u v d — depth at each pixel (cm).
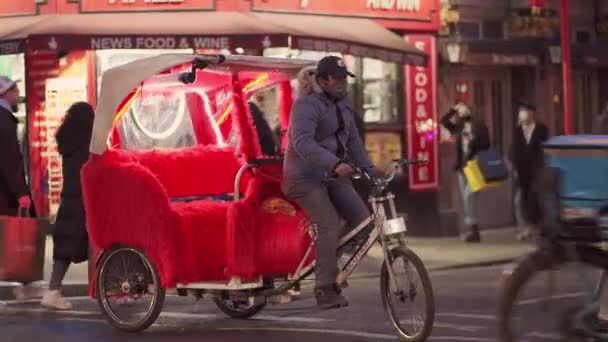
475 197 1916
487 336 988
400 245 946
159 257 1022
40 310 1209
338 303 976
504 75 2208
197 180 1130
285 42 1708
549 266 787
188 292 1047
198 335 1023
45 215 1834
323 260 973
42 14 1819
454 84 2100
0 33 1744
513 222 2178
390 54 1834
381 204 955
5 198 1250
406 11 1980
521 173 1919
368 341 967
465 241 1920
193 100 1159
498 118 2192
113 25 1741
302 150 953
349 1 1917
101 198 1050
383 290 957
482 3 2131
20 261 1204
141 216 1028
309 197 972
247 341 984
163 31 1717
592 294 793
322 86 976
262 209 1019
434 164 2005
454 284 1399
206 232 1024
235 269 1006
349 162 994
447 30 2052
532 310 790
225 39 1717
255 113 1423
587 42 2358
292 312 1148
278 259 1031
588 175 805
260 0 1834
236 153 1107
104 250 1063
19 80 1867
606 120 1454
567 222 792
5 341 1004
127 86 1019
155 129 1157
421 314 923
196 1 1809
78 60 1836
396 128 1981
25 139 1856
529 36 2194
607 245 794
